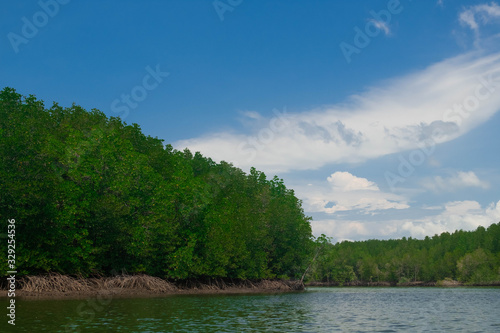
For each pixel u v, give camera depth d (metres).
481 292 82.19
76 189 40.12
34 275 37.97
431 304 42.62
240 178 92.56
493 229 197.62
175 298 41.47
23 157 36.22
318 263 91.50
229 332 19.33
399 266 190.25
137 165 48.47
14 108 52.12
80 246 41.56
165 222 49.75
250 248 72.19
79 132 45.56
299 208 92.88
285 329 20.77
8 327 19.19
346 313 30.52
